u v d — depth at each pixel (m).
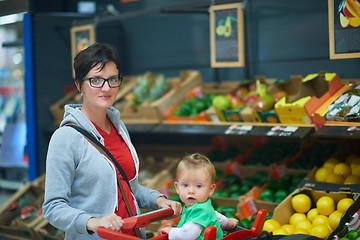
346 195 3.35
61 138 2.40
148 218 2.32
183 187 2.41
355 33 3.39
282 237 2.30
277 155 4.55
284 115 3.75
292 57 4.79
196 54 5.57
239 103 4.39
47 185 2.36
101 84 2.47
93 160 2.43
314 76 3.92
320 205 3.36
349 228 3.06
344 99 3.56
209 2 4.52
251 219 3.66
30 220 4.82
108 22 6.13
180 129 4.44
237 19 4.27
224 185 4.48
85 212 2.31
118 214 2.49
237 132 3.97
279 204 3.50
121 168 2.54
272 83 4.54
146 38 6.02
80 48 5.54
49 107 5.79
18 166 6.28
